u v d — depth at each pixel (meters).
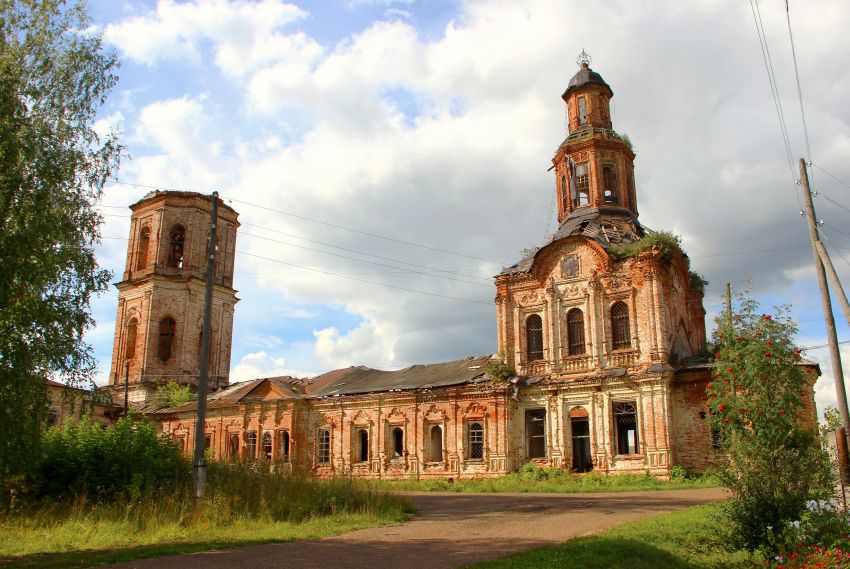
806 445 19.23
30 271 17.02
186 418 52.91
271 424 49.00
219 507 20.05
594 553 13.85
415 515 22.41
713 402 21.14
